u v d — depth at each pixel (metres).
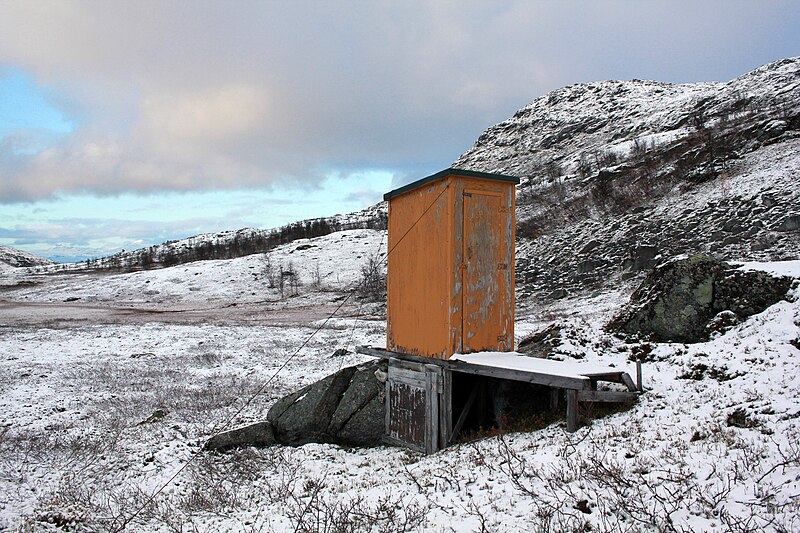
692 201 33.03
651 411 7.61
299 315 40.38
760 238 24.88
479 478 6.62
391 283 10.80
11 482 8.91
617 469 5.74
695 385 8.14
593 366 8.44
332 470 8.80
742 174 33.12
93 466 9.69
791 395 6.82
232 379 16.67
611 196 42.06
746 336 9.02
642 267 29.31
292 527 6.31
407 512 6.02
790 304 9.19
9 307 52.41
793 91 50.97
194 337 28.22
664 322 10.49
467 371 8.56
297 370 17.91
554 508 5.23
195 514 7.39
